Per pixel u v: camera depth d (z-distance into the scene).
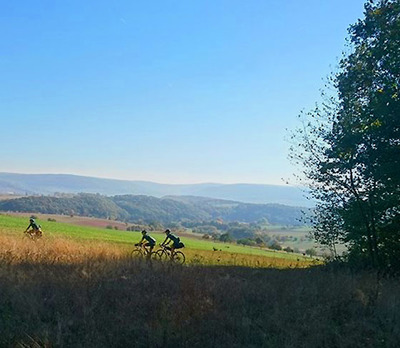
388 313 8.88
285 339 7.25
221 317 8.13
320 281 12.25
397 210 19.33
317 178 20.48
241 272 14.91
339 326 8.16
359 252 20.84
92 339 6.76
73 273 10.80
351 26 20.98
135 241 49.47
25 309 7.84
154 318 7.90
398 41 17.89
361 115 19.14
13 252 13.80
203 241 84.19
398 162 17.45
